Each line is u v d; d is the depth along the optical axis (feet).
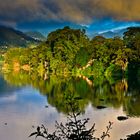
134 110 183.11
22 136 134.41
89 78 386.32
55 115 172.86
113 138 127.54
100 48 429.38
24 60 640.17
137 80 349.00
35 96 249.75
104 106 195.42
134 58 421.59
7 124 155.22
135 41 443.32
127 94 243.19
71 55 461.78
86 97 230.89
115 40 438.40
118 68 419.13
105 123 152.76
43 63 524.52
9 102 222.48
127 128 143.13
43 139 127.54
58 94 254.27
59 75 444.55
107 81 344.90
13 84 346.13
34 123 156.56
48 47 521.24
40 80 384.06
